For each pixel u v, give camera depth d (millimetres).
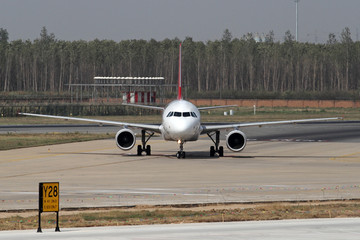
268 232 63906
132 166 136000
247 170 128625
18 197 91562
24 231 65500
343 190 99562
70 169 130125
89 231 64938
